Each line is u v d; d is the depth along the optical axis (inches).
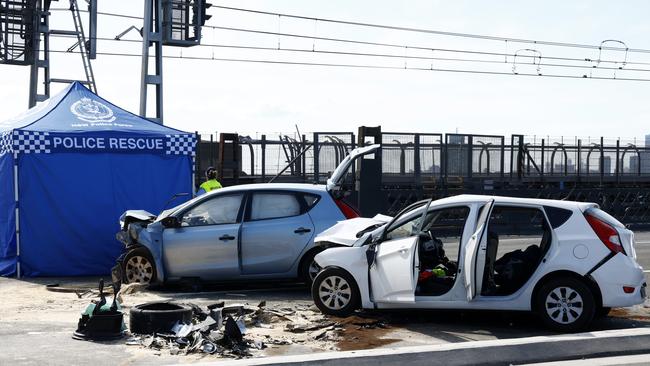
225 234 759.7
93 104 993.5
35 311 652.7
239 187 781.3
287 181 1537.9
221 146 1443.2
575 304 560.4
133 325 535.2
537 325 596.1
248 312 607.8
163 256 768.9
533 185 1840.6
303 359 452.1
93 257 917.2
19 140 885.2
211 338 499.5
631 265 560.7
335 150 1536.7
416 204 609.3
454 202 586.2
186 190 974.4
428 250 612.1
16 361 461.4
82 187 914.7
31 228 895.7
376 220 691.4
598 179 1940.2
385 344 526.6
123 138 937.5
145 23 1811.0
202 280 767.1
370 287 607.8
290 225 759.7
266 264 758.5
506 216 1278.3
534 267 569.6
